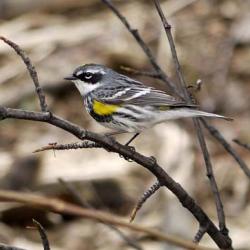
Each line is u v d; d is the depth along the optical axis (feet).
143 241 38.47
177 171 42.96
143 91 29.25
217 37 53.31
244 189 42.29
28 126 50.08
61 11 58.70
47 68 52.70
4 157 45.32
